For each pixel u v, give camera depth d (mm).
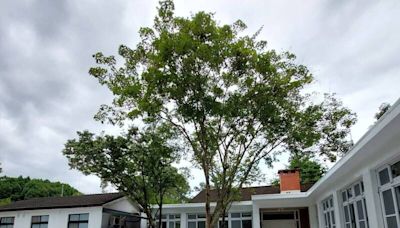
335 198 15781
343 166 11977
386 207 10188
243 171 17141
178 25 11773
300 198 21141
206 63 11312
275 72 12203
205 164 13516
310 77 13234
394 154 8977
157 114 12883
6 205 28172
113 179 22531
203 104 11148
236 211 24578
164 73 11141
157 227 26250
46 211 25297
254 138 13719
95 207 24047
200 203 25312
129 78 12680
